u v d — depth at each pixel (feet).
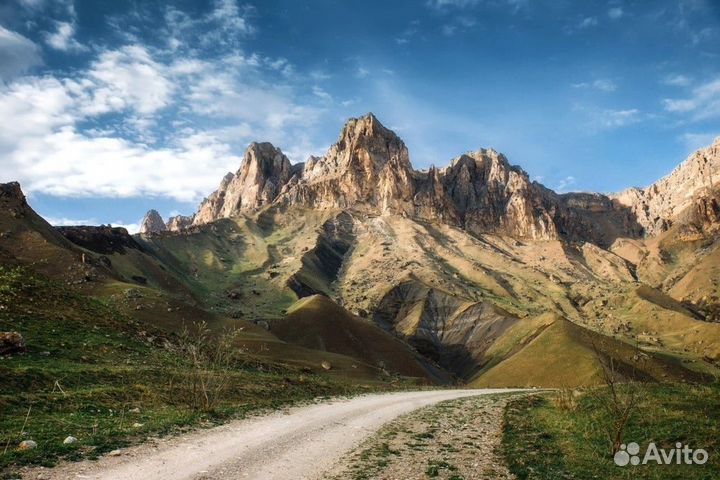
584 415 95.40
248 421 86.22
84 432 67.67
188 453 60.44
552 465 64.39
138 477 49.65
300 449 67.15
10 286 161.79
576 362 422.00
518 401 139.44
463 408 127.65
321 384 171.63
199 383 112.57
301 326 597.93
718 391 102.42
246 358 203.72
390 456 67.62
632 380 75.10
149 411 88.17
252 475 53.21
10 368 95.25
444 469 61.82
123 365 127.03
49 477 48.16
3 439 59.88
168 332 197.36
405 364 587.27
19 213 471.21
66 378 100.53
